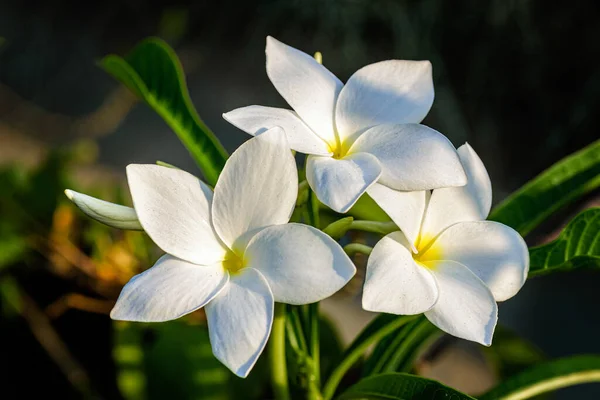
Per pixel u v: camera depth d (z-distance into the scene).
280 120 0.44
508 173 1.46
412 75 0.46
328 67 1.56
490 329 0.41
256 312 0.40
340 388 0.54
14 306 0.62
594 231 0.47
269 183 0.42
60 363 0.61
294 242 0.41
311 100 0.45
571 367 0.50
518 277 0.43
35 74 1.87
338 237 0.44
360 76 0.46
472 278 0.43
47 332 0.62
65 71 1.87
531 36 1.38
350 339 0.84
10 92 1.83
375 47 1.53
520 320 1.18
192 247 0.42
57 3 1.89
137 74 0.54
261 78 1.68
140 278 0.41
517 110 1.43
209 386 0.54
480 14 1.41
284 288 0.40
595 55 1.34
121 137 1.67
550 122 1.40
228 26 1.69
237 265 0.42
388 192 0.43
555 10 1.36
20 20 1.92
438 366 0.93
